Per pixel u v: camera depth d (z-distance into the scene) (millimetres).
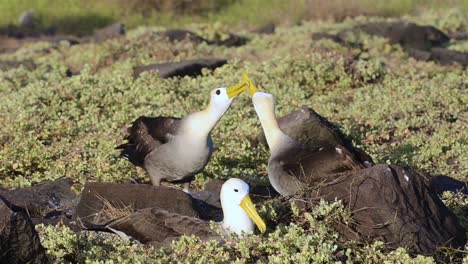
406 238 8008
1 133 12664
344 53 19656
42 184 10523
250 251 7559
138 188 9180
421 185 8336
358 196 8133
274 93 15844
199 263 7223
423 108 14797
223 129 13391
